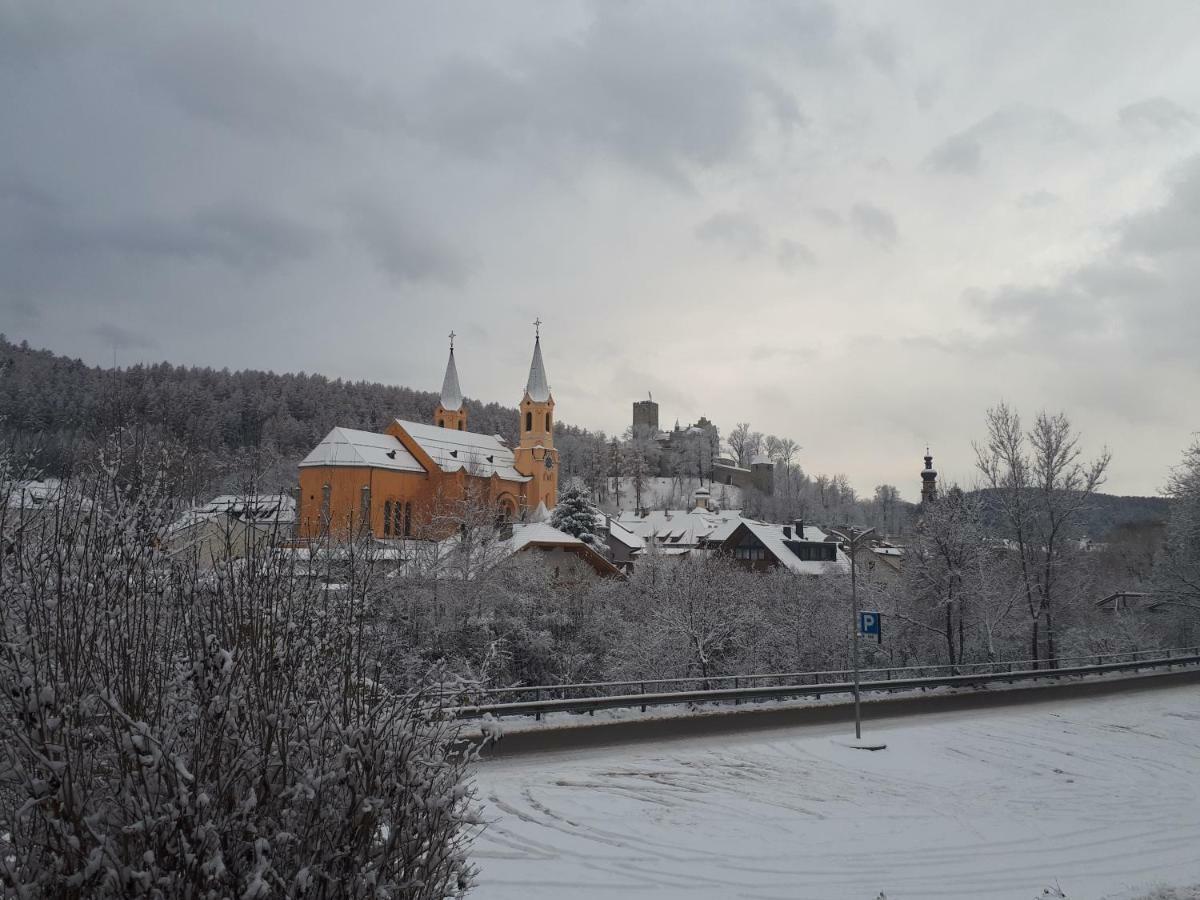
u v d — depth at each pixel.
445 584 39.72
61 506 6.49
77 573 5.83
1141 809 17.52
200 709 5.24
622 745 21.17
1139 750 24.00
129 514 6.53
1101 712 29.67
